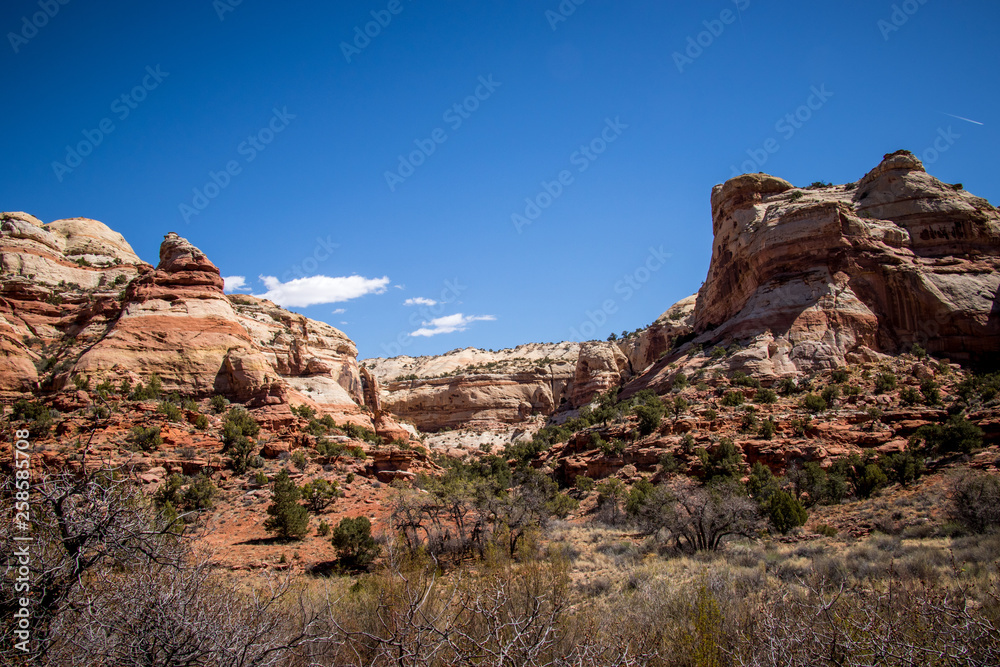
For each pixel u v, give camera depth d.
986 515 30.42
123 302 80.44
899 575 18.42
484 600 10.84
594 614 13.42
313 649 10.77
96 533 8.49
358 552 35.94
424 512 44.75
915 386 65.44
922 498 40.81
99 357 70.12
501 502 41.22
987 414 52.59
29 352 73.75
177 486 49.34
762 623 10.64
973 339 76.12
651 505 38.56
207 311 80.12
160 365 73.12
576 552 35.75
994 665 8.66
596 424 80.31
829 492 46.38
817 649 9.53
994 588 14.04
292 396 78.75
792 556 29.89
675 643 11.28
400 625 9.85
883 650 8.83
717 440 59.59
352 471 62.88
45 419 55.28
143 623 8.12
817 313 77.38
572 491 62.97
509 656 8.59
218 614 8.82
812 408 62.44
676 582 21.06
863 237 83.81
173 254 85.12
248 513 48.94
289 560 37.03
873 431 56.81
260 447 64.50
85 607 8.20
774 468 55.16
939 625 9.55
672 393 75.50
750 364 74.38
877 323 77.69
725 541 36.97
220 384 75.06
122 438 56.12
